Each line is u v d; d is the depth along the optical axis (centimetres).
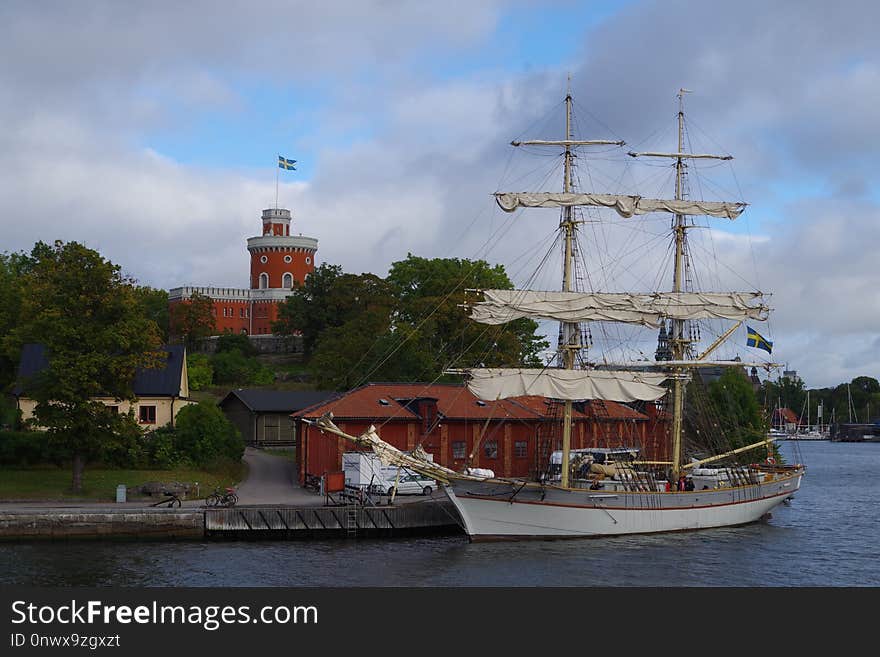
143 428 7931
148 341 7075
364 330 10775
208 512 6125
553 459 7738
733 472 7519
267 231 19575
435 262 12525
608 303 7050
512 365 10012
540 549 5950
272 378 14050
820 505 8844
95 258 6925
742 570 5450
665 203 7675
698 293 7688
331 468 7588
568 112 7119
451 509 6444
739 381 10600
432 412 7925
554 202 6988
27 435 7481
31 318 7925
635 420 8900
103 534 6034
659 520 6681
